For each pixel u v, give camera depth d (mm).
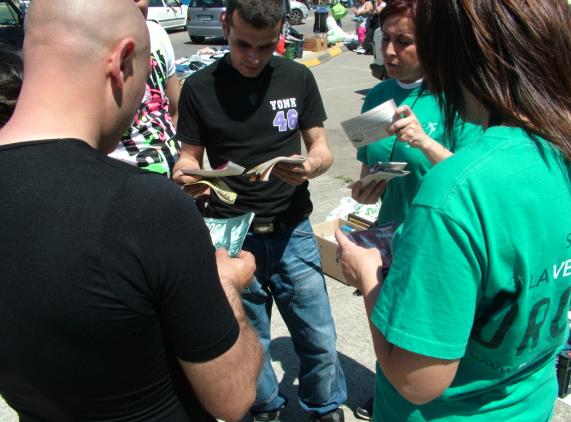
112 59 1007
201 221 1022
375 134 1991
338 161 6559
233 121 2291
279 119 2326
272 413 2584
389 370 1085
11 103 1573
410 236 1017
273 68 2330
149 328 986
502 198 962
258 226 2342
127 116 1094
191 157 2381
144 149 2334
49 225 923
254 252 2381
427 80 1103
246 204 2344
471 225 954
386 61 2178
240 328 1197
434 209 973
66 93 986
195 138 2367
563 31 962
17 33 2152
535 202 983
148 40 1089
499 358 1097
